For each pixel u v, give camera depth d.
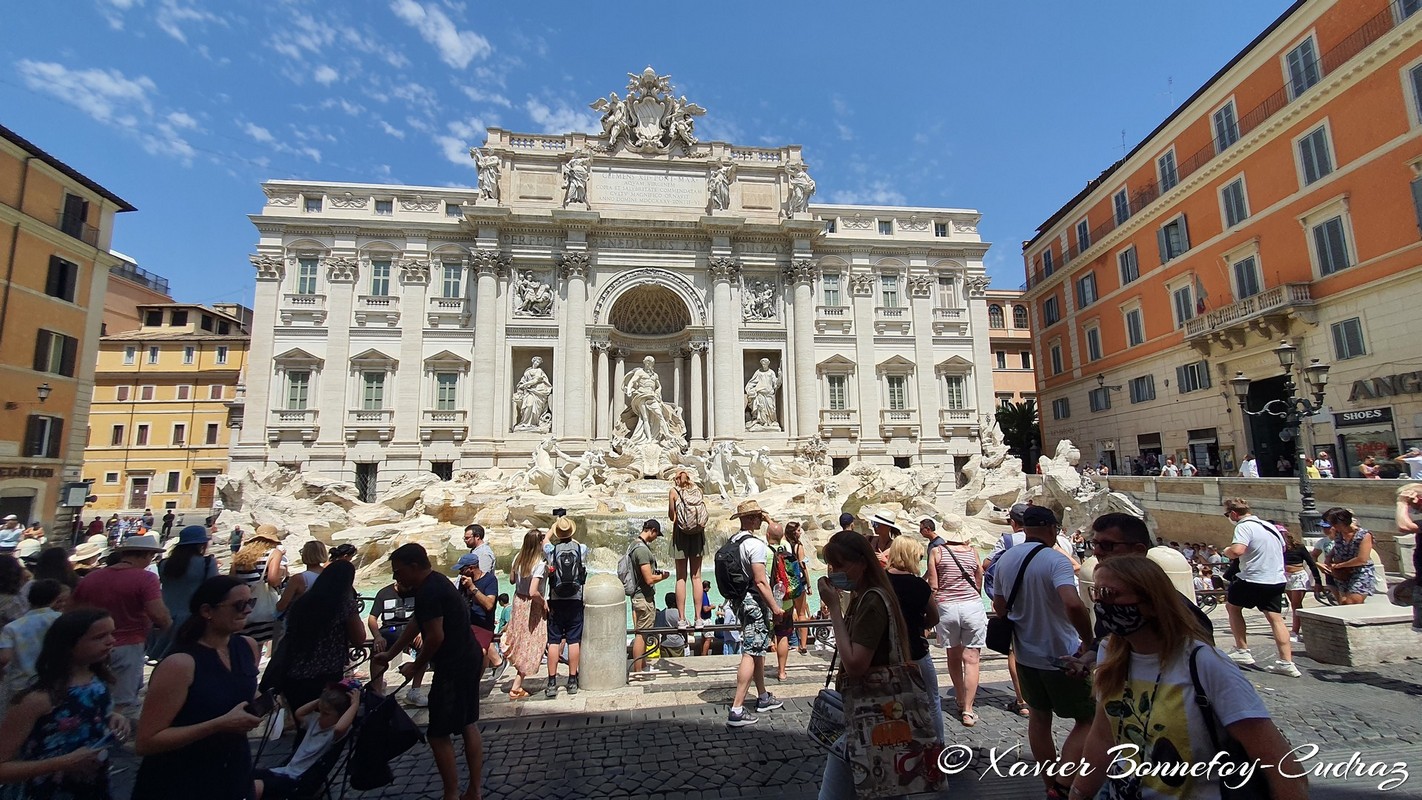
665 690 9.63
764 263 44.47
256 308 39.59
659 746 7.78
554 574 9.85
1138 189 39.78
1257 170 30.81
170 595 9.38
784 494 29.81
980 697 9.27
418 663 6.51
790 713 8.69
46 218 31.11
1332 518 11.64
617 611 9.97
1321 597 12.50
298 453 38.88
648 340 45.47
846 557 5.23
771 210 45.22
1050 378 50.41
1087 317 45.38
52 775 4.71
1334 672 9.67
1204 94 33.81
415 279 41.41
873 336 45.50
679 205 44.50
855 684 5.04
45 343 31.06
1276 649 10.95
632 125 44.94
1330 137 27.11
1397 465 23.39
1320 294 27.64
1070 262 46.88
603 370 42.22
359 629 7.29
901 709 4.92
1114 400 42.44
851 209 47.16
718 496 30.27
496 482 31.92
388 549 26.11
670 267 43.53
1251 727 3.34
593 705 9.12
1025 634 6.27
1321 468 24.05
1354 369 26.31
